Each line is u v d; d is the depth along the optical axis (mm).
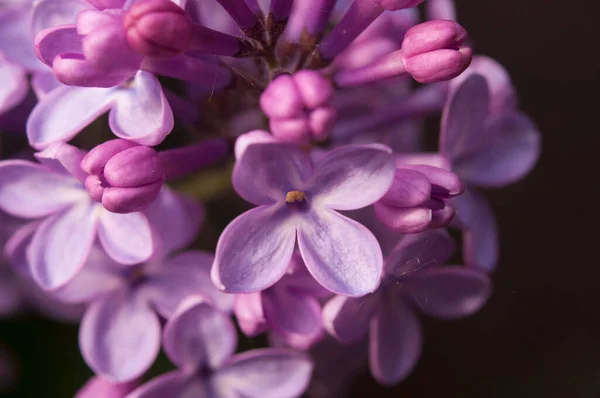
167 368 192
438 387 195
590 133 210
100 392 173
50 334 197
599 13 211
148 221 160
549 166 209
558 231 206
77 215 165
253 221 156
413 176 157
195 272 170
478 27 212
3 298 192
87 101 159
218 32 158
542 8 211
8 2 177
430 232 161
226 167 176
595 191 207
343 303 159
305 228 157
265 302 161
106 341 169
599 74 212
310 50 166
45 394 197
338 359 182
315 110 153
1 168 164
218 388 169
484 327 198
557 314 201
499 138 180
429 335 196
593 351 200
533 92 212
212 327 165
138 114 157
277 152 153
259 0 173
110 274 170
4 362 196
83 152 158
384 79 164
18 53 166
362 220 164
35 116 160
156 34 151
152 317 170
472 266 175
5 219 184
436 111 180
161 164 157
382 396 192
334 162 155
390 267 162
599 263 204
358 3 162
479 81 167
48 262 165
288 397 168
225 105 170
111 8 157
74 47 155
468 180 178
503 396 197
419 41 158
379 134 181
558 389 198
